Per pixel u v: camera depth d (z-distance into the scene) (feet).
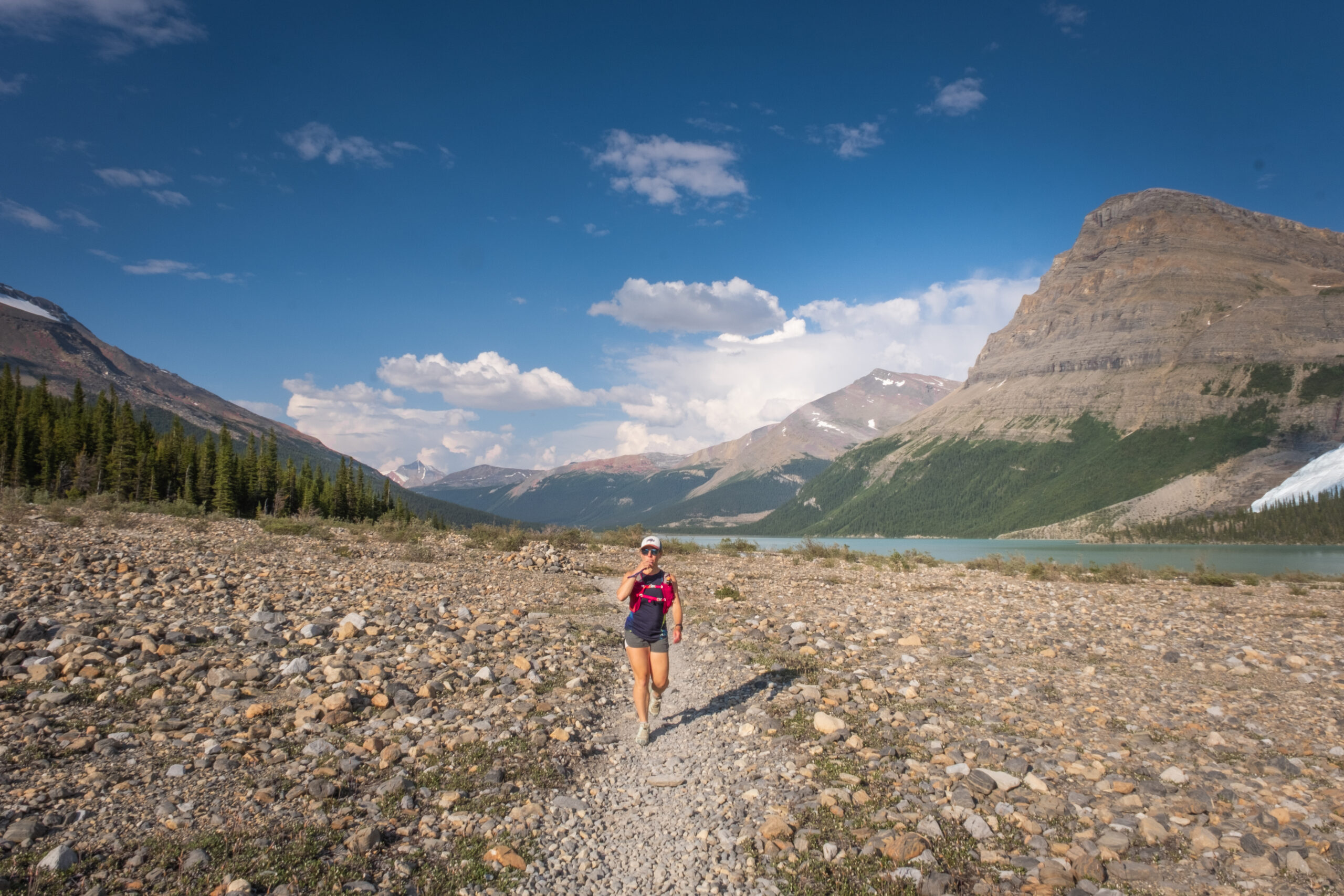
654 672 27.53
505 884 15.79
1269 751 25.34
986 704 31.04
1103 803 20.80
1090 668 37.68
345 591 53.72
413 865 16.19
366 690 28.55
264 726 23.88
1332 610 63.36
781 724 27.84
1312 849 17.76
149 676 27.37
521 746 24.13
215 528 103.81
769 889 16.11
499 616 47.93
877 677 35.65
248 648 33.14
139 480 242.99
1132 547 570.46
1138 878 16.57
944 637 47.01
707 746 25.73
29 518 80.12
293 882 14.88
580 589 68.39
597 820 19.47
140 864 15.05
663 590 27.55
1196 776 22.89
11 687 25.07
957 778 22.50
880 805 20.54
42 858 14.61
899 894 15.90
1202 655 41.88
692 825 19.27
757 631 48.49
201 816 17.46
